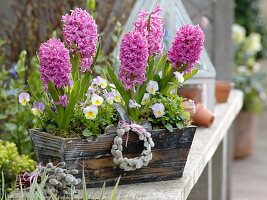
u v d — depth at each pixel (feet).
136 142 6.23
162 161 6.36
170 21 7.47
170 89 6.51
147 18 6.31
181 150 6.39
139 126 6.15
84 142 6.10
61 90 6.07
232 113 9.86
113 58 8.16
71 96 6.03
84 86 6.29
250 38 20.63
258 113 19.15
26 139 8.78
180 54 6.21
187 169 6.68
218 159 10.55
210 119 8.10
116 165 6.25
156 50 6.31
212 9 13.08
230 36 13.14
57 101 6.06
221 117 8.85
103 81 6.29
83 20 6.04
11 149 8.07
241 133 19.60
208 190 9.25
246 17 24.11
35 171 6.43
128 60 6.02
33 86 8.80
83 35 6.05
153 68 6.30
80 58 6.23
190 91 8.10
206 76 8.33
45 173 6.01
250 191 16.11
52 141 6.10
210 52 13.28
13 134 8.97
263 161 19.63
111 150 6.14
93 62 6.30
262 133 24.43
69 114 6.09
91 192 6.19
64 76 5.92
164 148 6.33
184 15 7.83
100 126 6.19
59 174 6.04
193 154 7.08
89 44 6.09
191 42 6.19
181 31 6.21
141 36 6.01
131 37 5.99
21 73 8.91
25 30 11.44
